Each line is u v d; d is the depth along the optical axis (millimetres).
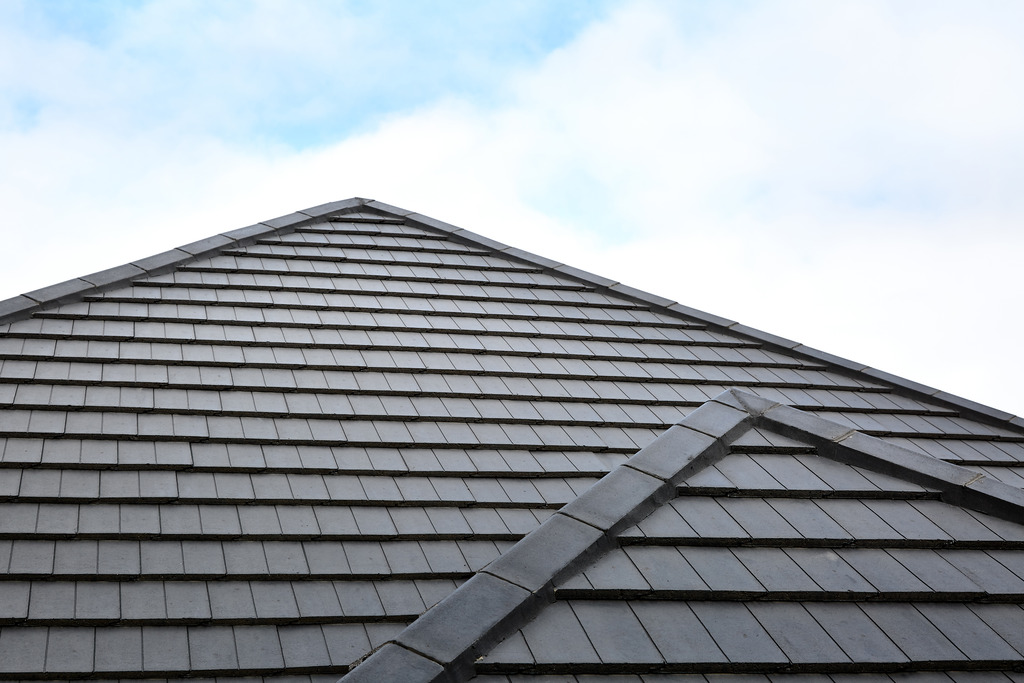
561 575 5098
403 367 10156
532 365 10820
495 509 8422
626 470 5980
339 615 6973
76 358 9078
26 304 9602
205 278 11039
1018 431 11648
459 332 11203
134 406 8586
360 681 4355
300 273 11727
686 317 12852
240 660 6488
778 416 6766
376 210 14094
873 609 5266
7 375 8562
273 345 10062
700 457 6188
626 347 11781
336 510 7980
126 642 6434
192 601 6820
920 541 5746
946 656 4965
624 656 4707
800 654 4859
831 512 5949
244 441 8484
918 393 12047
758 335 12688
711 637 4910
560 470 9070
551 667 4602
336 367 9898
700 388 11195
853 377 12312
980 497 6066
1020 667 5012
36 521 7121
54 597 6582
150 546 7207
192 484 7875
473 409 9727
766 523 5750
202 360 9508
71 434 8055
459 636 4637
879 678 4848
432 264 12797
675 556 5430
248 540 7477
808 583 5324
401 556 7672
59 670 6098
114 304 10141
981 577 5547
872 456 6355
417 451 8906
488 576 5035
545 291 12852
